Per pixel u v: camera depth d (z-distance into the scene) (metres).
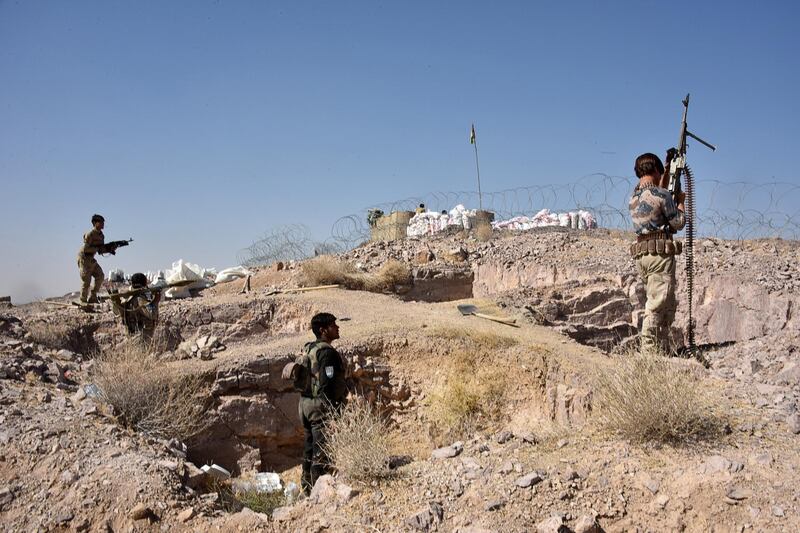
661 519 5.01
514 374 10.53
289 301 14.70
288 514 5.65
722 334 13.87
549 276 17.05
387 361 11.39
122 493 5.91
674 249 7.28
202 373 10.06
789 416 6.11
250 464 9.79
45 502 5.91
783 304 12.73
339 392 7.00
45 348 11.73
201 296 17.30
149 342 10.71
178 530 5.57
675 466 5.46
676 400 5.93
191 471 6.75
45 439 6.74
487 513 5.20
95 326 13.53
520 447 6.43
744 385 7.25
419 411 10.65
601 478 5.48
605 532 5.01
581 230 22.77
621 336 14.37
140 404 8.23
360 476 5.98
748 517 4.78
